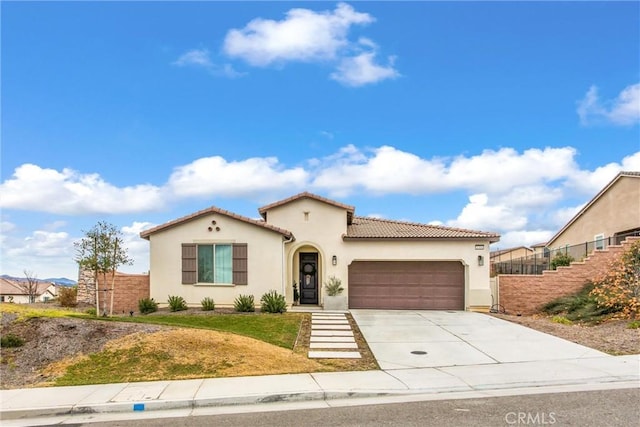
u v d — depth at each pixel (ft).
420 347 43.21
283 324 53.78
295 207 73.10
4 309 44.57
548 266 79.51
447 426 22.82
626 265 63.16
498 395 28.43
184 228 68.23
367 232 74.33
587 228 99.19
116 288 72.59
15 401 28.27
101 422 25.26
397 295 72.33
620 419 23.25
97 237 61.16
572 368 34.55
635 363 35.65
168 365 35.01
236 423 24.26
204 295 67.21
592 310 59.62
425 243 71.87
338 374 33.63
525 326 54.24
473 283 71.00
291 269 72.54
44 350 37.45
